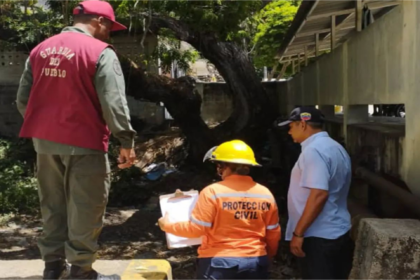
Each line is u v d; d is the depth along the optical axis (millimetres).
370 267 3213
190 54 13297
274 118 12625
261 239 3344
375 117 8242
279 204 8789
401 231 3225
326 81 7777
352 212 5109
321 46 12062
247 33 11125
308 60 14117
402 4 4320
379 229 3275
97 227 3045
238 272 3168
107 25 3127
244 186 3322
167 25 10328
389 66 4711
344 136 6559
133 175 11234
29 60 3045
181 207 3498
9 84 14312
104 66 2818
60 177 3033
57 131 2859
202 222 3217
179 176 11523
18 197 8930
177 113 12062
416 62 4020
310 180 3537
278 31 15539
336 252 3633
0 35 13125
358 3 6008
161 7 9273
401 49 4375
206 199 3256
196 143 12125
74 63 2820
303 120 3781
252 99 12133
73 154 2865
